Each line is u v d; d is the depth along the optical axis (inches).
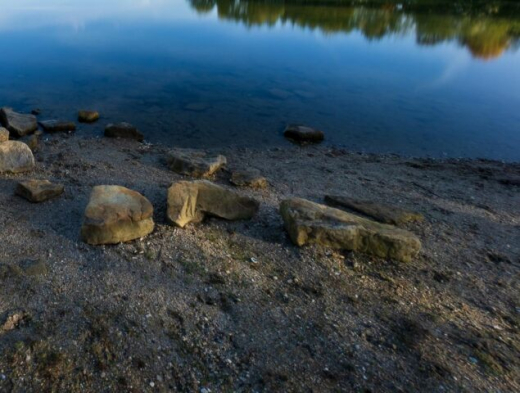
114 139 102.8
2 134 80.4
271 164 96.1
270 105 137.4
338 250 57.4
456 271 57.1
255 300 47.3
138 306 44.1
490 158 110.0
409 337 44.0
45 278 46.5
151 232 56.6
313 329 44.1
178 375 37.7
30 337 39.1
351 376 39.1
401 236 57.2
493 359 42.2
